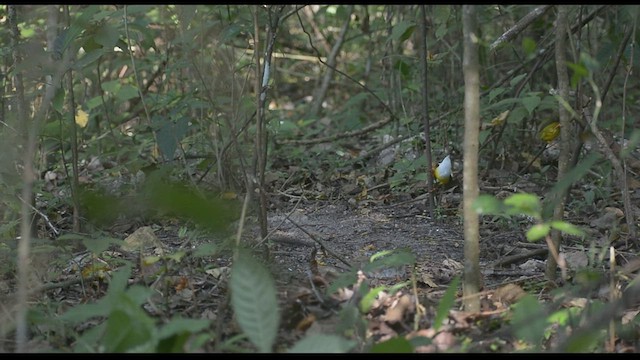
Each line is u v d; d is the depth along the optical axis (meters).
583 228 4.98
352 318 3.37
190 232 4.86
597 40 6.49
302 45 10.37
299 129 8.04
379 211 5.70
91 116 6.65
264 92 4.60
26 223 3.21
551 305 3.56
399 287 3.65
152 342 2.88
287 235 5.09
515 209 3.05
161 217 5.23
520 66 6.24
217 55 5.45
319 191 6.21
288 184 6.40
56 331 3.57
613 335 3.32
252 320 2.94
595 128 4.10
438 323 3.23
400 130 7.05
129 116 7.34
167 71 5.55
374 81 8.93
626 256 4.48
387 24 7.43
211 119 5.55
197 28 5.22
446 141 6.25
